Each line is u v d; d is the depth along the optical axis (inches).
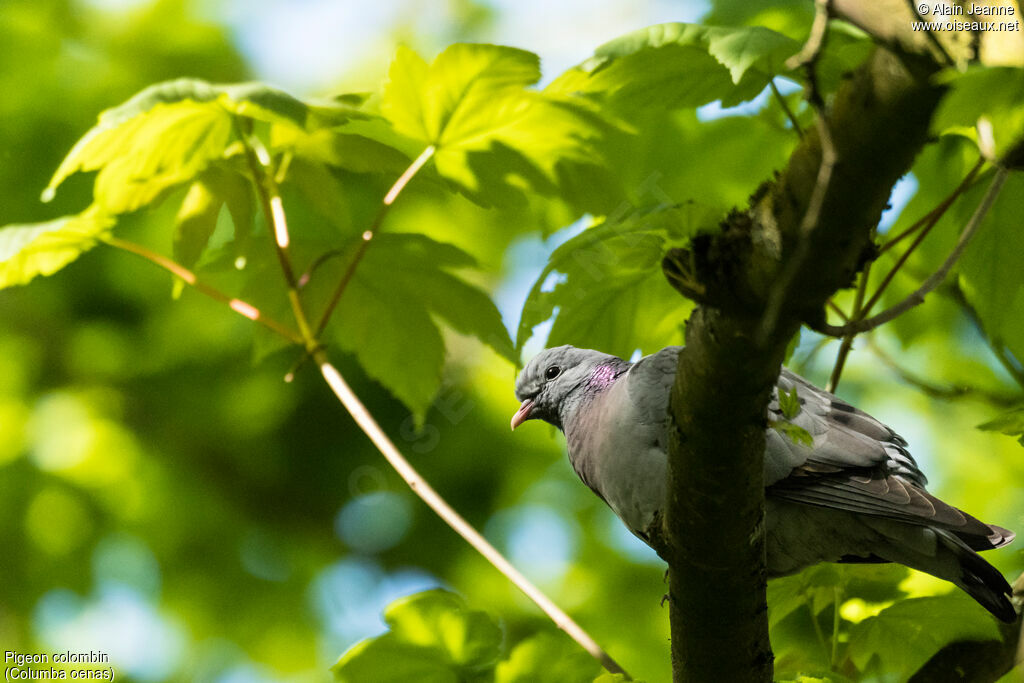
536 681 284.2
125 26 625.9
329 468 633.6
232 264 347.9
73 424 651.5
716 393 198.8
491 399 623.8
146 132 299.1
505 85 302.2
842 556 319.9
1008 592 272.1
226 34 639.1
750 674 251.8
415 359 363.6
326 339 367.6
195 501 657.6
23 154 597.9
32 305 634.8
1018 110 147.4
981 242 297.0
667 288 318.7
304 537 657.6
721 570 233.3
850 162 165.2
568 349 406.3
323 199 347.3
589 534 636.7
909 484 301.3
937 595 290.4
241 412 631.2
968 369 498.9
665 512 232.8
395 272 355.9
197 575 665.0
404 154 335.3
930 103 155.5
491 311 360.5
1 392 657.6
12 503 645.3
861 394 570.3
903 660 289.9
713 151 412.2
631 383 332.2
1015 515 534.3
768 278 180.1
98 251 608.7
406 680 289.6
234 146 332.2
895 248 352.8
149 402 652.1
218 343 628.7
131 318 639.8
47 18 615.2
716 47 242.7
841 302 422.9
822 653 313.0
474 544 292.2
